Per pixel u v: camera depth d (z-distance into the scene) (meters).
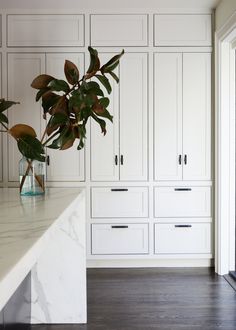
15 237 0.71
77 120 1.75
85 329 1.98
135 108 3.06
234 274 2.88
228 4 2.66
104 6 2.98
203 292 2.54
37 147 1.51
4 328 1.28
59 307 2.03
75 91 1.70
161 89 3.05
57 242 2.00
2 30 3.02
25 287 1.75
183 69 3.05
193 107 3.06
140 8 3.01
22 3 2.91
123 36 3.03
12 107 3.04
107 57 3.04
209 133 3.06
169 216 3.08
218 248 2.96
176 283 2.73
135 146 3.06
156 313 2.19
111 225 3.08
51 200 1.37
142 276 2.90
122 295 2.48
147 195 3.07
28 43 3.03
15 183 3.06
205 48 3.04
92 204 3.07
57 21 3.02
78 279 2.02
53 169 3.06
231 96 2.93
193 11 3.03
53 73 3.04
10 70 3.04
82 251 2.01
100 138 3.05
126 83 3.05
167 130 3.06
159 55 3.04
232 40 2.84
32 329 1.97
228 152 2.95
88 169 3.06
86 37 3.02
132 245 3.08
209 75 3.05
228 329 1.98
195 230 3.09
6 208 1.14
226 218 2.96
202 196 3.08
